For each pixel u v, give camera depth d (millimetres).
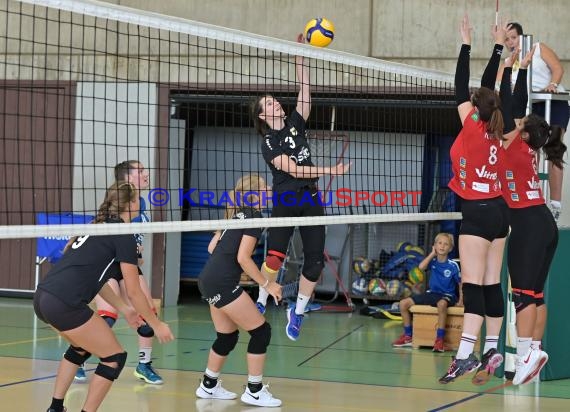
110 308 13781
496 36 11914
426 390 14180
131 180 12516
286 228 13609
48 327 20109
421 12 23422
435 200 24578
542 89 16297
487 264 11656
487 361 11555
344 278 25578
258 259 25234
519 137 12266
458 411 12648
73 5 10109
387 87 22766
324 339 19562
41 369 15109
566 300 15320
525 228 12266
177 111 24484
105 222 10742
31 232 9641
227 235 12664
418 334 18484
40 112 25109
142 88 24312
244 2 24266
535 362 12156
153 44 24469
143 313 10664
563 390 14344
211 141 26641
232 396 13227
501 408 12914
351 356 17422
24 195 25047
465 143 11070
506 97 12281
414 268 23859
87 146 24562
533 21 22812
